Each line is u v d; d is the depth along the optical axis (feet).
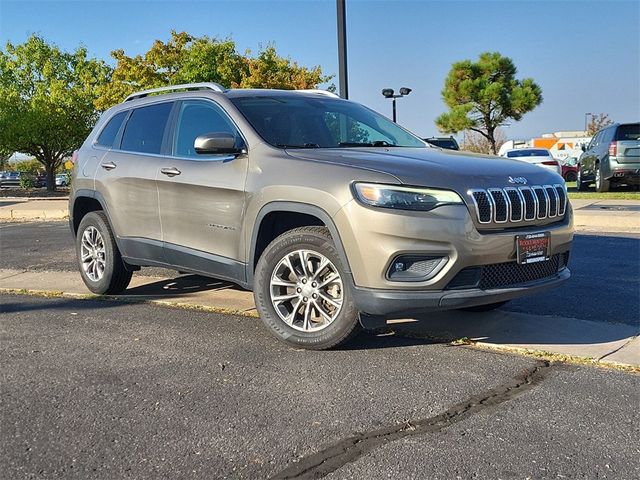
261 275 14.38
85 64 116.26
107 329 16.15
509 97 103.86
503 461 9.05
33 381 12.44
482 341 14.49
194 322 16.69
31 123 108.06
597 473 8.71
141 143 18.81
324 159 13.89
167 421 10.53
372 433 10.02
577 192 57.31
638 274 21.63
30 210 53.62
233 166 15.39
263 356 13.76
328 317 13.78
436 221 12.39
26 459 9.32
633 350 13.69
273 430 10.16
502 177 13.43
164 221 17.34
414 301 12.50
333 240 13.20
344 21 35.09
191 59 81.00
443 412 10.75
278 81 78.64
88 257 20.52
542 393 11.48
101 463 9.18
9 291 21.56
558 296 18.67
